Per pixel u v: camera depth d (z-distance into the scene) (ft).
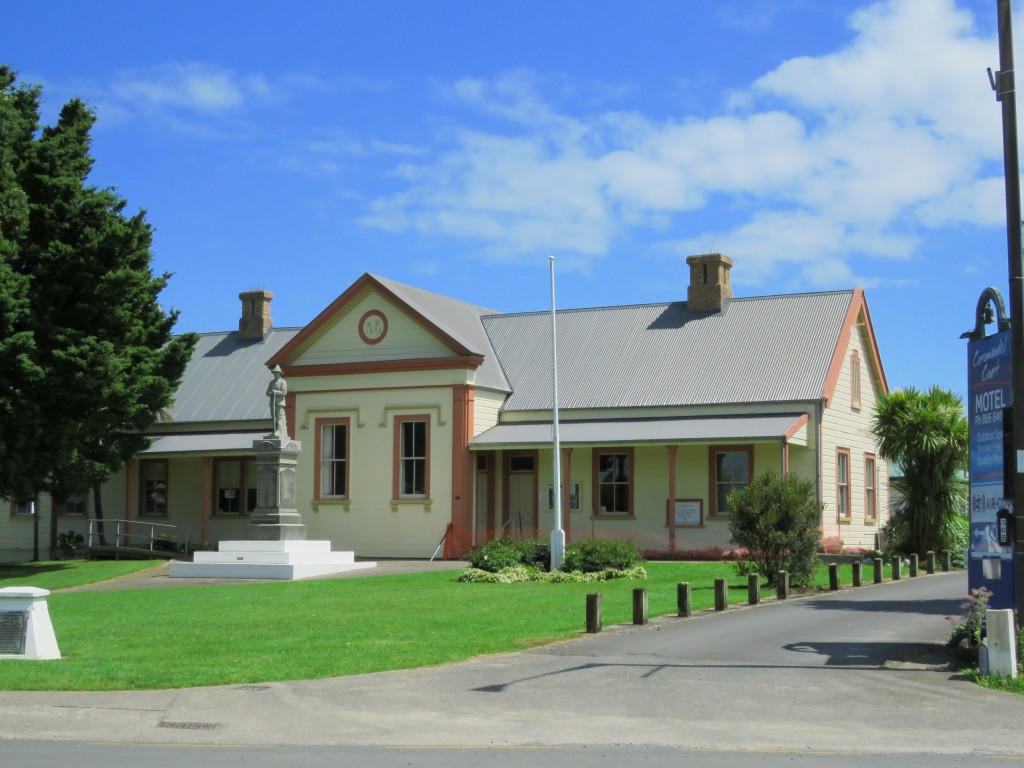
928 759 34.01
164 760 34.53
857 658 51.85
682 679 46.78
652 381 131.64
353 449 133.90
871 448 140.97
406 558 129.49
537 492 131.64
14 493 113.70
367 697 43.88
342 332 136.46
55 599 84.38
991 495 52.90
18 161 112.88
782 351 129.49
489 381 134.62
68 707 42.55
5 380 107.04
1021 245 47.85
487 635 59.88
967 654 51.01
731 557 115.14
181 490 148.05
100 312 114.83
